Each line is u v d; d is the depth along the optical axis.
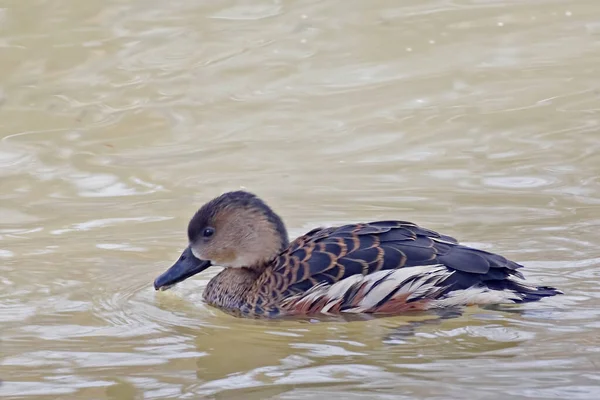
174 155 16.70
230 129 17.41
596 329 10.85
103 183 15.85
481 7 20.64
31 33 19.80
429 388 9.56
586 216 14.10
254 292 12.01
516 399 9.23
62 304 12.11
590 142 16.59
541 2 20.86
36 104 18.12
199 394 9.67
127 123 17.64
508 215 14.27
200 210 12.59
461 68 18.81
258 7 20.64
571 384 9.52
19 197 15.48
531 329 10.92
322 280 11.63
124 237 14.05
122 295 12.39
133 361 10.55
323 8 20.55
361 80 18.56
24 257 13.46
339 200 14.98
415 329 11.14
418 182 15.57
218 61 19.06
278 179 15.80
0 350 10.80
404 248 11.64
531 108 17.67
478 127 17.20
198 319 11.80
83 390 9.82
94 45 19.53
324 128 17.33
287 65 18.95
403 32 19.78
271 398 9.50
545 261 12.69
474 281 11.57
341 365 10.27
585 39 19.56
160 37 19.72
